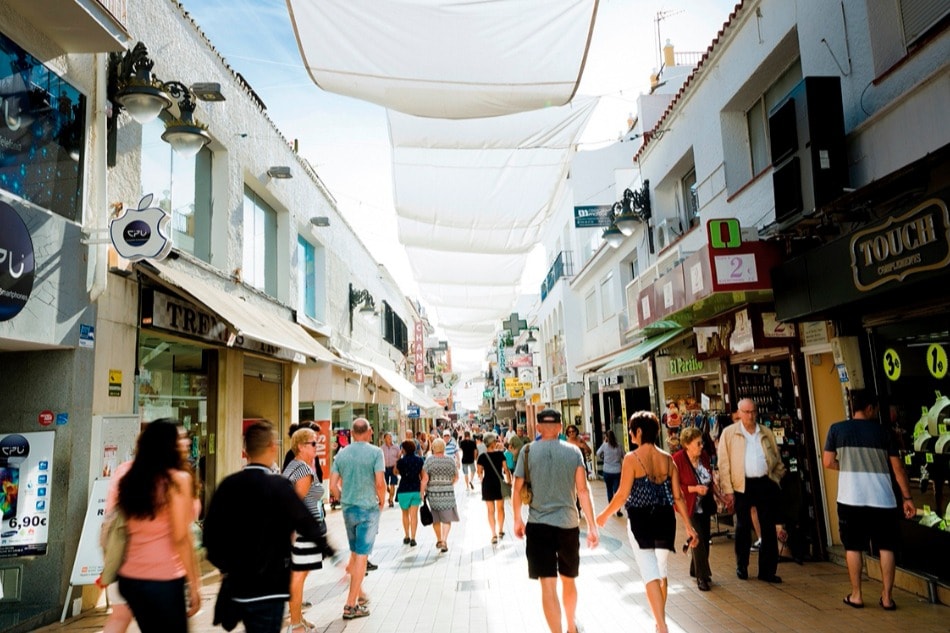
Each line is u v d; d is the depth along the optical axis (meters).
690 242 11.63
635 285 14.55
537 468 5.24
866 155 6.21
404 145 9.80
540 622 5.80
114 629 3.88
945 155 4.57
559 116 9.24
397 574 8.05
